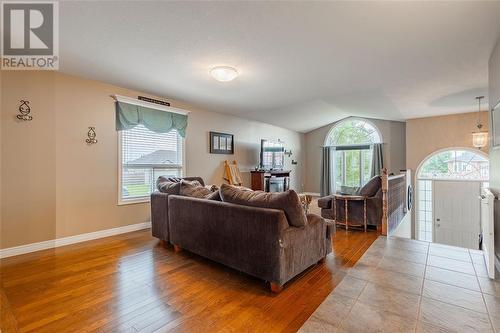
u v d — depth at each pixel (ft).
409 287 7.45
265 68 11.16
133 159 14.12
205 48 9.32
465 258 9.66
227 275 8.28
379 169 24.89
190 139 17.16
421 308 6.37
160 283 7.70
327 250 9.52
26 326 5.63
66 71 11.26
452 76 11.87
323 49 9.35
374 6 6.79
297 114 22.30
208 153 18.51
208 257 8.98
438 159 20.86
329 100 17.44
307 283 7.73
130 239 12.29
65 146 11.44
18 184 10.19
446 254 10.13
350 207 14.76
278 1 6.71
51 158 11.05
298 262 7.80
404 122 24.38
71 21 7.68
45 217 10.86
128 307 6.39
